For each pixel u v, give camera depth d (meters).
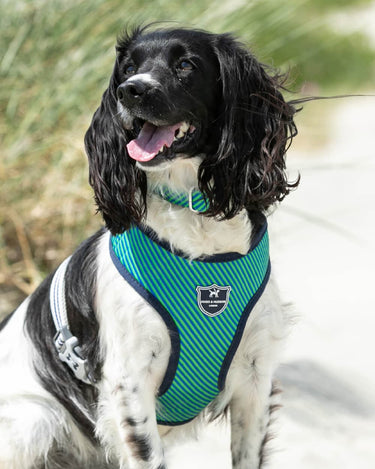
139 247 3.26
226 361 3.36
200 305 3.24
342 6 17.47
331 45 14.40
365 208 8.09
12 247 5.64
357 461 4.05
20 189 5.52
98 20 5.89
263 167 3.35
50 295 3.62
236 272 3.26
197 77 3.26
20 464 3.65
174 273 3.22
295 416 4.47
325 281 6.39
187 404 3.49
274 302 3.39
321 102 12.65
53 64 5.68
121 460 3.49
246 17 6.25
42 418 3.62
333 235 7.36
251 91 3.36
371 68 14.72
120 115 3.33
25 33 5.65
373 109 12.33
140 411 3.32
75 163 5.50
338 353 5.21
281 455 4.10
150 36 3.35
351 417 4.49
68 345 3.48
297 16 7.61
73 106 5.56
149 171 3.27
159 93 3.16
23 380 3.70
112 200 3.35
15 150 5.39
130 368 3.29
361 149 10.00
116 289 3.27
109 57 5.67
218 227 3.24
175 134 3.24
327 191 8.63
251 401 3.51
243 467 3.60
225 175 3.27
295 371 4.95
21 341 3.76
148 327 3.23
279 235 6.54
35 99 5.55
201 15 6.05
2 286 5.46
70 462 3.81
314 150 9.99
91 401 3.60
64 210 5.48
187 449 4.24
